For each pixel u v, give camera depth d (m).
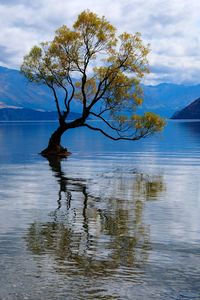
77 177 35.81
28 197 25.69
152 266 12.95
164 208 22.31
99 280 11.75
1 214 20.55
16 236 16.30
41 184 31.47
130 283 11.59
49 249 14.57
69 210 21.61
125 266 12.91
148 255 14.06
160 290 11.16
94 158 56.16
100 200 24.72
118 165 46.69
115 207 22.52
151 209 22.06
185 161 51.78
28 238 16.02
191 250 14.71
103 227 17.92
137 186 30.50
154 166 45.75
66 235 16.52
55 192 27.64
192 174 38.19
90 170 41.41
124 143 95.25
